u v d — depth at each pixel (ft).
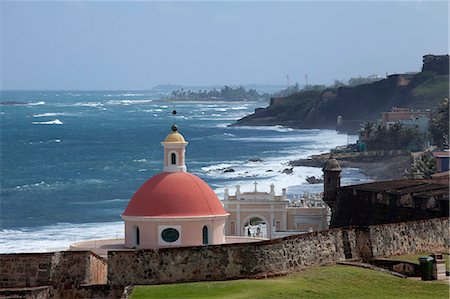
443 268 167.94
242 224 439.22
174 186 214.90
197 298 144.66
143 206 213.05
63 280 156.35
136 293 147.64
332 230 175.63
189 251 157.17
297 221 437.17
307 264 167.63
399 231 187.11
